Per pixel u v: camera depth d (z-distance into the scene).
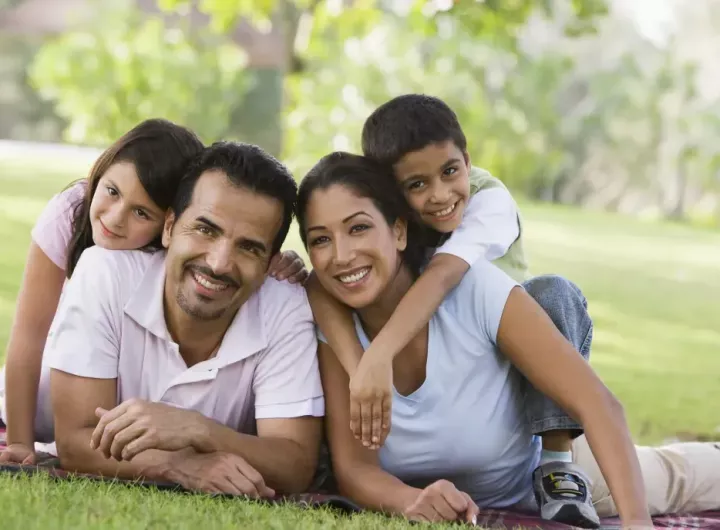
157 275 4.14
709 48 35.09
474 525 3.69
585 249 20.78
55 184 19.77
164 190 4.31
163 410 3.84
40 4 31.88
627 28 35.66
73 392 4.05
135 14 27.44
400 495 3.89
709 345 11.98
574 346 4.30
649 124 33.81
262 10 20.92
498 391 4.17
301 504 3.81
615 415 3.92
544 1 17.58
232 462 3.84
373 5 21.72
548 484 4.18
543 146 31.09
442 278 4.10
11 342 4.49
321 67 24.02
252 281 3.96
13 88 32.97
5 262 12.92
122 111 25.16
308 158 22.36
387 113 4.70
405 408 4.11
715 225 31.84
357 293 4.03
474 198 4.81
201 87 25.94
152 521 3.03
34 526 2.79
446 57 26.34
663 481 4.66
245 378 4.16
